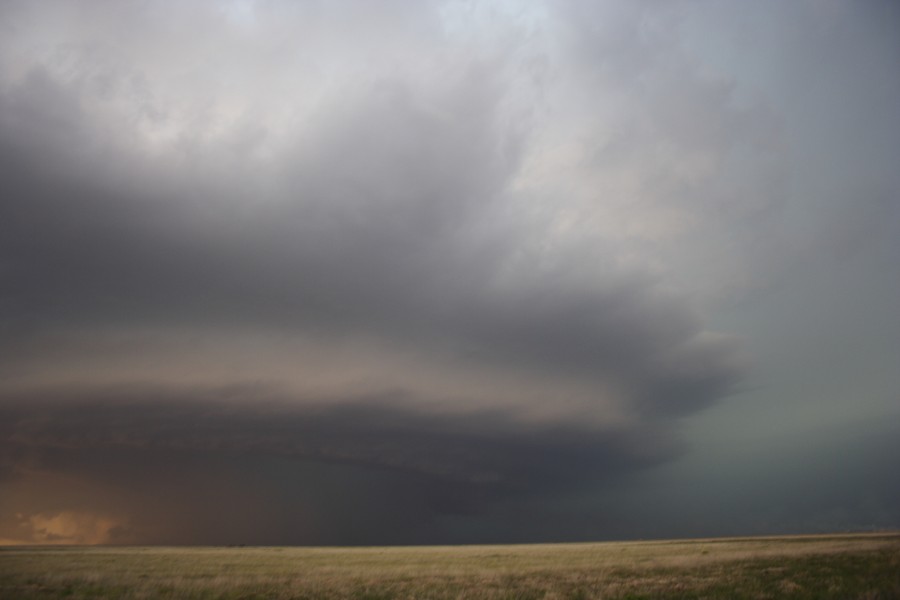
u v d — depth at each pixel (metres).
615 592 23.08
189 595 24.27
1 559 48.47
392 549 92.19
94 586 27.12
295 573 34.31
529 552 60.53
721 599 20.58
